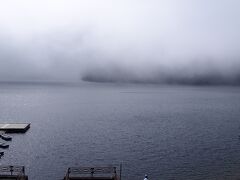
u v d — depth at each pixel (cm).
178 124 13438
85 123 13725
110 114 17138
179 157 7925
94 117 15812
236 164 7300
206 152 8444
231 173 6650
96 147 9031
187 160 7650
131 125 13150
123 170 6862
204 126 12862
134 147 9019
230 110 19325
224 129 12131
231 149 8781
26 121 14350
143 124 13438
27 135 10838
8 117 15788
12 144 9362
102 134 11056
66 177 5272
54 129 12138
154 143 9569
